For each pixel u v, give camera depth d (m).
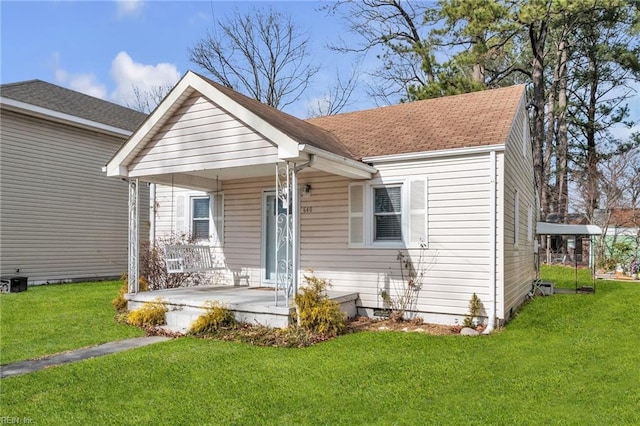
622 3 18.02
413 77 25.50
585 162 29.31
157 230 12.75
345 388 5.07
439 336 7.72
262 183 11.08
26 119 14.43
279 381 5.32
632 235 23.84
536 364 6.02
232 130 8.30
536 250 15.53
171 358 6.32
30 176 14.46
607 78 28.09
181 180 10.63
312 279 8.38
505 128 9.05
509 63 27.66
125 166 9.59
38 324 8.55
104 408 4.54
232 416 4.32
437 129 10.01
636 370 5.72
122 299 9.98
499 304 8.34
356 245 9.70
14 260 13.92
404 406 4.54
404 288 9.20
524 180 12.22
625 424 4.08
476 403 4.61
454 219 8.75
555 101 28.28
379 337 7.60
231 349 6.80
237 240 11.38
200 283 11.74
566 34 25.08
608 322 8.90
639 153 25.56
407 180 9.23
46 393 4.97
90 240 16.27
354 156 9.66
